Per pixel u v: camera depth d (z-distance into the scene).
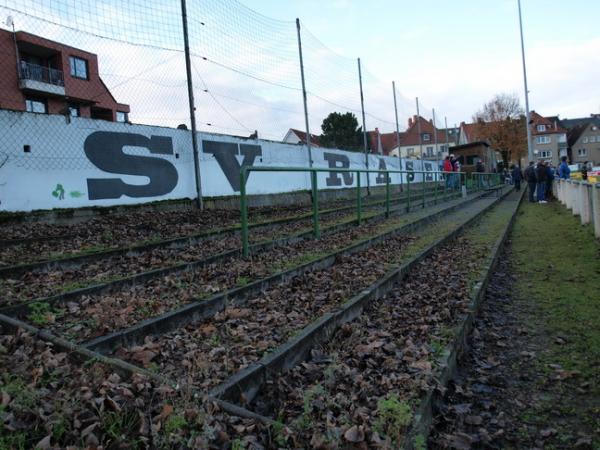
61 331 3.76
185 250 7.18
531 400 3.39
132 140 10.97
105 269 5.86
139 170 11.12
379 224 11.42
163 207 11.41
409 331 4.37
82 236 7.82
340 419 2.68
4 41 28.48
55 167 9.38
